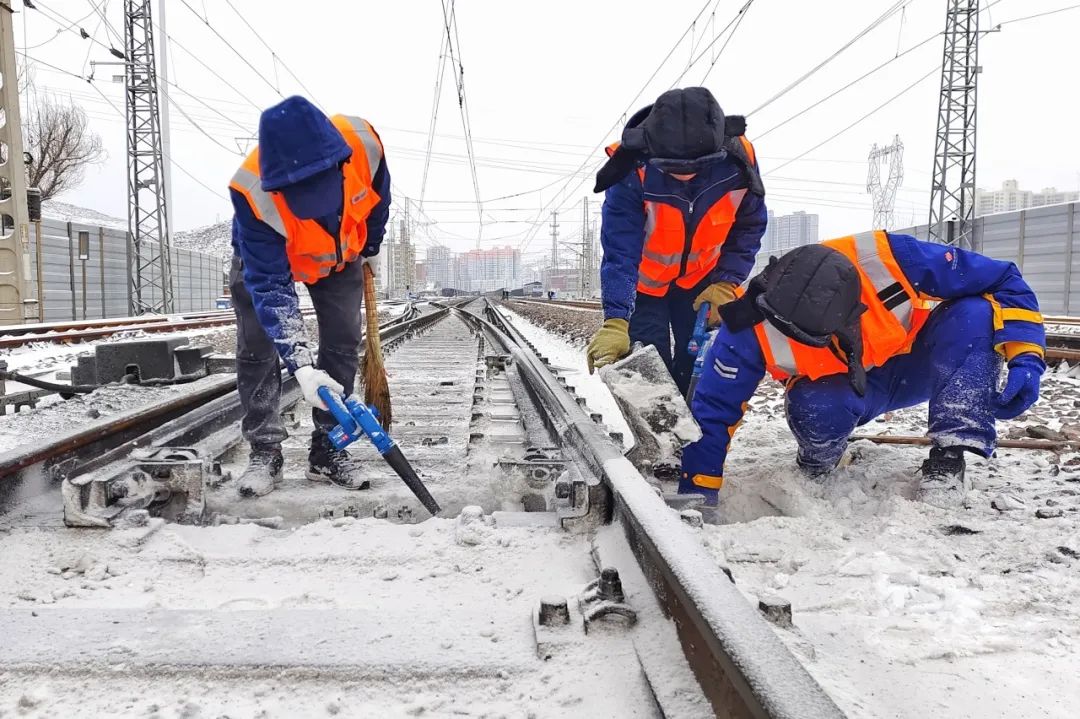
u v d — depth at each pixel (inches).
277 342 104.0
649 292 155.7
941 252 116.3
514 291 4089.6
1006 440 161.9
